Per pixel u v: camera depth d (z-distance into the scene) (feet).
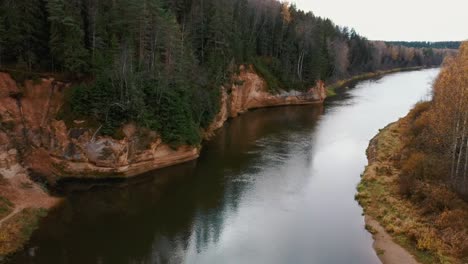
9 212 95.30
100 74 129.80
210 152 157.07
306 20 317.42
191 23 194.49
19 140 118.73
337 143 176.65
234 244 90.74
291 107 265.13
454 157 111.24
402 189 110.83
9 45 128.47
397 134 172.96
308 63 281.95
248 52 250.57
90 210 105.70
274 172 137.28
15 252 82.94
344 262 83.10
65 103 127.54
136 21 142.92
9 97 122.93
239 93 232.53
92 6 141.28
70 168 122.21
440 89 134.41
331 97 309.22
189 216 104.27
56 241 89.04
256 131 194.08
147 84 137.80
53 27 128.67
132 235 93.76
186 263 82.94
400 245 87.56
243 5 260.01
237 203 112.47
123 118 126.82
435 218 93.20
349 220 102.53
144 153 129.90
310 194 119.55
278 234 95.25
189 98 155.22
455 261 76.84
